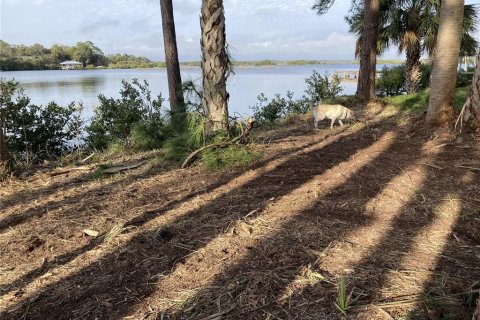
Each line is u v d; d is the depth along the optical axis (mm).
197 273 2545
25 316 2256
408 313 2051
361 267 2496
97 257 2840
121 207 3752
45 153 7457
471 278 2361
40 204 3949
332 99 11352
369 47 11242
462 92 9086
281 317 2076
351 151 5215
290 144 5906
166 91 13195
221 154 4852
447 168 4305
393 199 3592
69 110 8086
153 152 6082
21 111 7406
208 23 4984
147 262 2721
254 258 2668
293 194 3797
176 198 3908
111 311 2234
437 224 3117
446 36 5426
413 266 2504
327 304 2154
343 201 3568
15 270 2746
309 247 2768
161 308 2229
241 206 3568
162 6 9477
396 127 6566
